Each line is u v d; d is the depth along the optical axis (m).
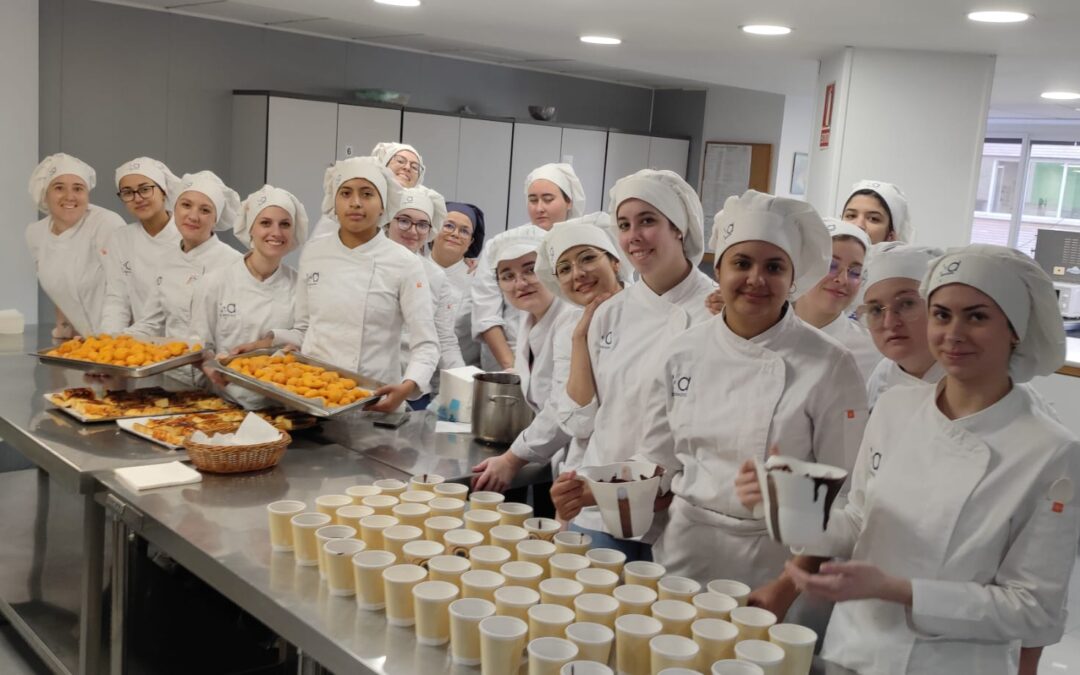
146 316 3.82
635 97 8.80
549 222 3.83
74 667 2.71
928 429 1.54
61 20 5.30
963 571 1.46
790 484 1.34
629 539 1.98
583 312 2.46
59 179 4.12
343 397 2.72
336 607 1.70
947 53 4.31
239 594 1.82
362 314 3.05
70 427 2.75
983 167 10.53
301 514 1.91
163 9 5.68
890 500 1.54
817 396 1.81
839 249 2.43
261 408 3.00
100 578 2.47
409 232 3.71
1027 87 5.75
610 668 1.44
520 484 2.64
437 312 3.70
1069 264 6.35
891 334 2.01
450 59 7.26
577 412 2.35
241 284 3.29
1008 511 1.43
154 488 2.29
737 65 5.27
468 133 6.88
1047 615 1.41
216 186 3.71
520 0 3.63
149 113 5.71
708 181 8.68
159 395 3.08
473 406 2.89
